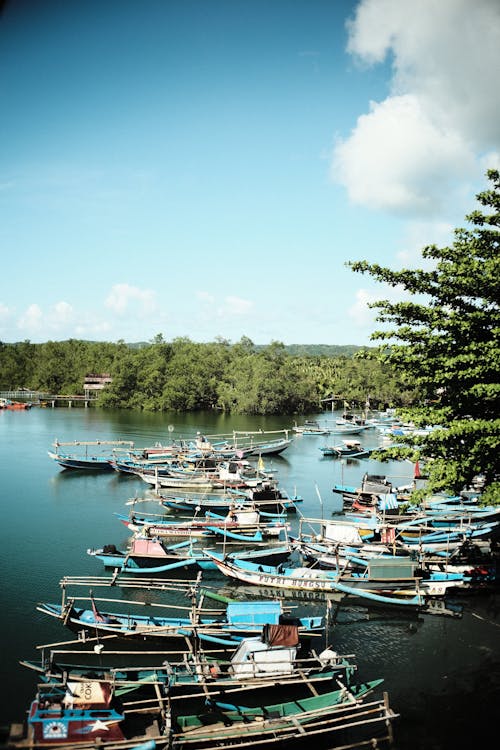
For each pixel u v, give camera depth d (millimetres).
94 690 19484
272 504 52125
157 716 20344
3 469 67500
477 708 22875
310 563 36625
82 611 27656
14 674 24234
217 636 25953
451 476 22625
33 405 149875
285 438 101125
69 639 27375
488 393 21969
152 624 26906
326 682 23125
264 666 22781
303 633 26719
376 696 23562
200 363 157250
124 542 41500
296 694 23109
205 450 74438
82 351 184500
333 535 38688
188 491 57281
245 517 43688
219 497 54844
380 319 26844
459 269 23953
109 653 26000
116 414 134125
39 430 100500
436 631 29500
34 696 22672
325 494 59062
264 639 23875
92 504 52375
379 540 40719
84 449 81062
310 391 150750
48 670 21859
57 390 172250
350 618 30969
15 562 37312
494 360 22281
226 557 35375
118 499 54312
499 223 25016
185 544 38094
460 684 24562
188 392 146875
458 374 23016
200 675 22125
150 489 58438
